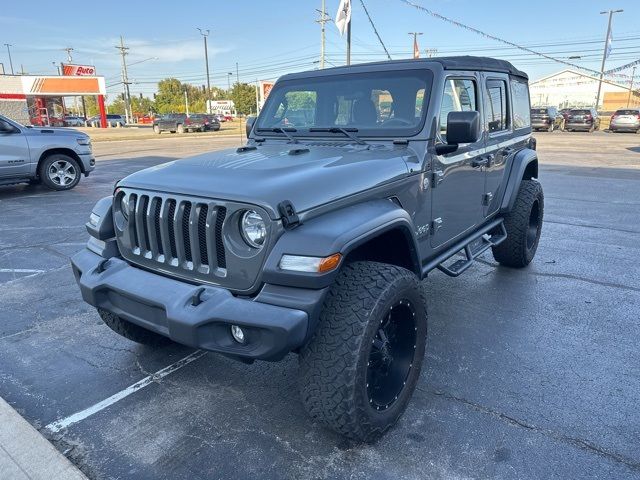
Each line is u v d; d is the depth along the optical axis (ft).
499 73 14.97
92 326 13.62
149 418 9.66
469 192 13.28
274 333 7.22
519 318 13.82
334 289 8.24
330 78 12.58
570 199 31.07
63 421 9.58
